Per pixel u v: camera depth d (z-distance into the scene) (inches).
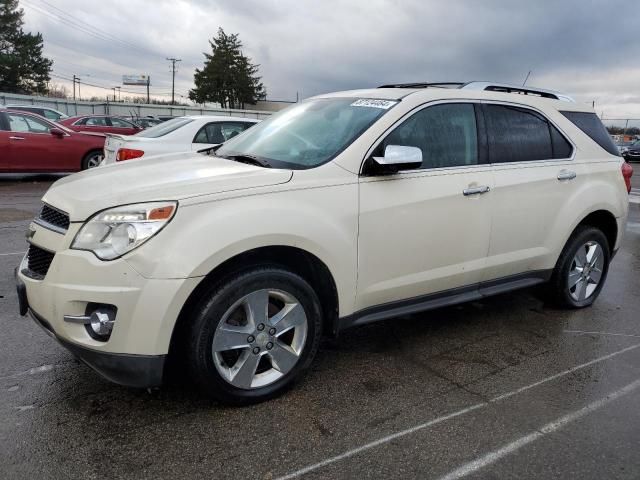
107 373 106.7
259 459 101.0
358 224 126.0
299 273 126.0
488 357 148.8
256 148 148.2
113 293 100.7
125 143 310.2
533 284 170.7
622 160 194.4
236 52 3107.8
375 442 107.3
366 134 131.7
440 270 144.8
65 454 100.5
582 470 100.3
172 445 104.2
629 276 239.9
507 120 159.9
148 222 102.7
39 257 115.5
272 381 120.6
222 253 105.7
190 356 109.0
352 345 154.5
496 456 103.9
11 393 121.2
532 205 161.3
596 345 159.3
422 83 171.9
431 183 138.8
